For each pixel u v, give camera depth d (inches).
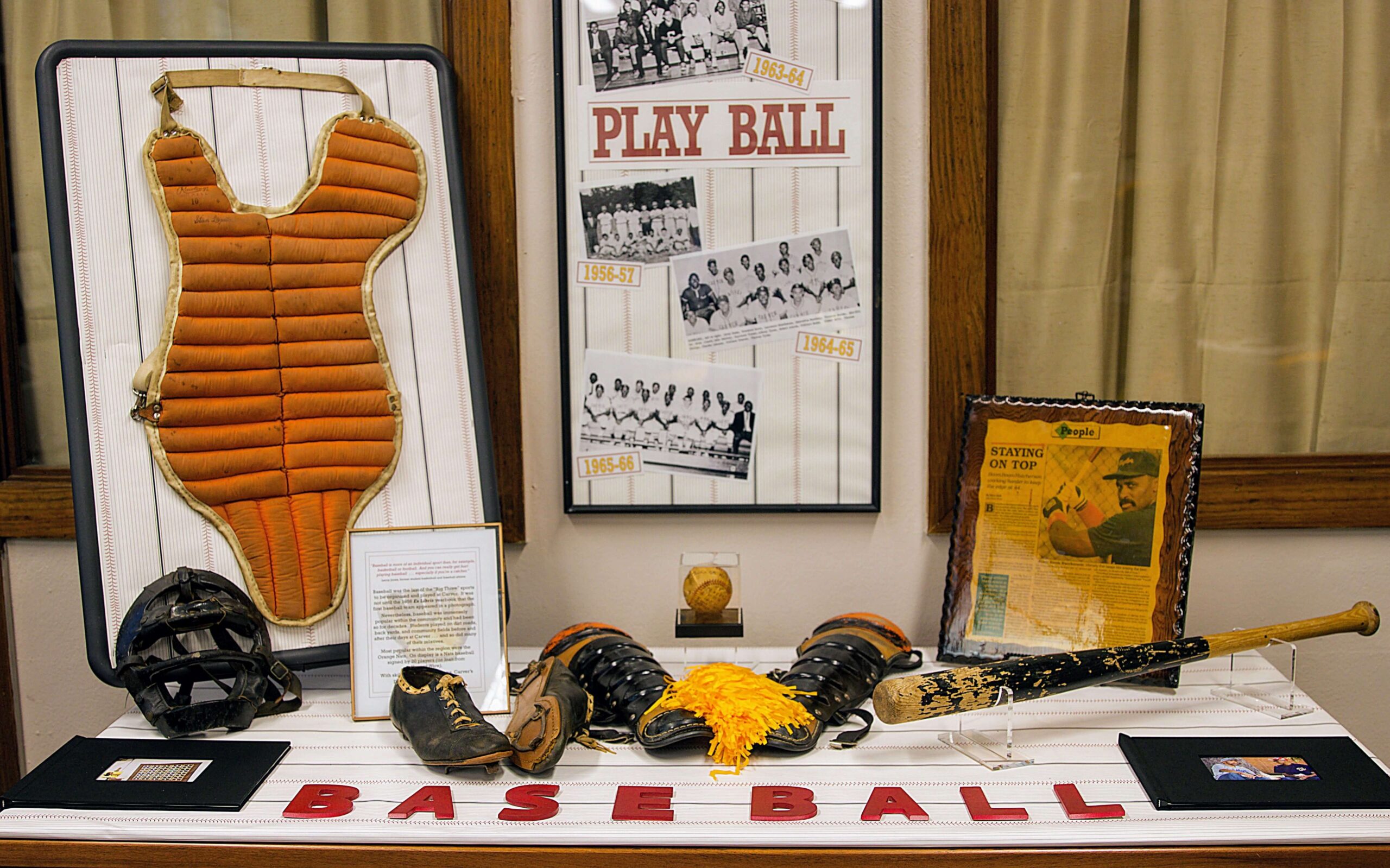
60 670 64.2
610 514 62.1
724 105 59.1
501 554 52.2
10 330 62.4
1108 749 47.1
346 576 53.4
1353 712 63.2
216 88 52.4
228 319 52.0
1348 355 61.0
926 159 59.9
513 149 59.5
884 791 43.1
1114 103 59.5
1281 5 58.6
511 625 63.7
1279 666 62.9
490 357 60.7
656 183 59.6
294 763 46.3
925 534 62.6
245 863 40.2
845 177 59.4
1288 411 61.6
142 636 48.8
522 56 59.6
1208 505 61.0
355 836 40.2
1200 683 54.6
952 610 57.2
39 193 61.8
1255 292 60.7
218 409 52.0
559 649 54.5
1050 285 60.7
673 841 39.8
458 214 56.2
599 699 51.2
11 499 62.0
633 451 61.6
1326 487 60.5
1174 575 53.7
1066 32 59.0
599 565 63.2
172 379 51.2
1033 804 42.0
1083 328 61.0
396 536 51.6
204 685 55.8
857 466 61.5
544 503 62.9
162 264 51.7
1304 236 60.2
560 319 60.5
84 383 51.3
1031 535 56.4
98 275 51.3
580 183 59.6
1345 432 61.6
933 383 60.7
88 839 40.4
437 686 47.1
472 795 43.3
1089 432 55.8
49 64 50.8
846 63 58.7
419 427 55.6
